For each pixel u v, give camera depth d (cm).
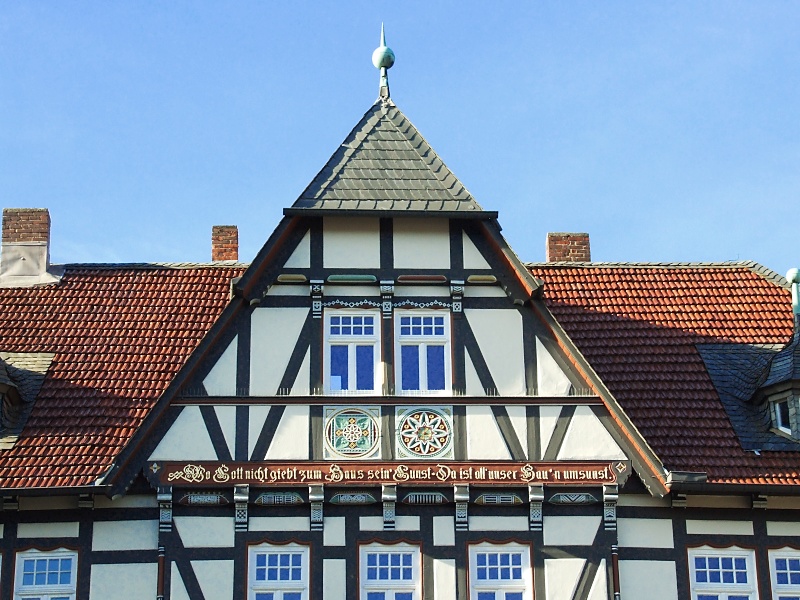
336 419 2288
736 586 2270
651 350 2559
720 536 2288
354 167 2466
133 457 2250
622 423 2294
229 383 2303
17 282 2705
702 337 2602
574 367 2336
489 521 2261
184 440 2264
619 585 2242
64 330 2562
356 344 2355
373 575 2233
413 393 2317
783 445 2362
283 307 2359
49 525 2241
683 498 2292
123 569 2223
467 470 2269
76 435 2320
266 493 2250
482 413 2303
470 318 2369
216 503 2245
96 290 2678
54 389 2416
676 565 2267
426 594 2222
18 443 2302
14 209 2808
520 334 2361
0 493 2205
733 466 2322
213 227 2933
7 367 2403
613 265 2803
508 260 2383
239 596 2208
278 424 2281
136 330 2561
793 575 2283
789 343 2505
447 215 2395
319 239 2395
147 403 2391
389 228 2409
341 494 2255
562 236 2956
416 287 2384
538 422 2303
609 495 2267
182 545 2227
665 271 2786
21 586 2216
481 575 2238
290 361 2325
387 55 2628
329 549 2236
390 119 2561
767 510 2308
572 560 2247
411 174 2461
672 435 2373
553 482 2270
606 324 2620
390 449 2275
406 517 2256
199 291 2672
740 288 2739
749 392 2461
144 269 2741
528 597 2228
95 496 2245
